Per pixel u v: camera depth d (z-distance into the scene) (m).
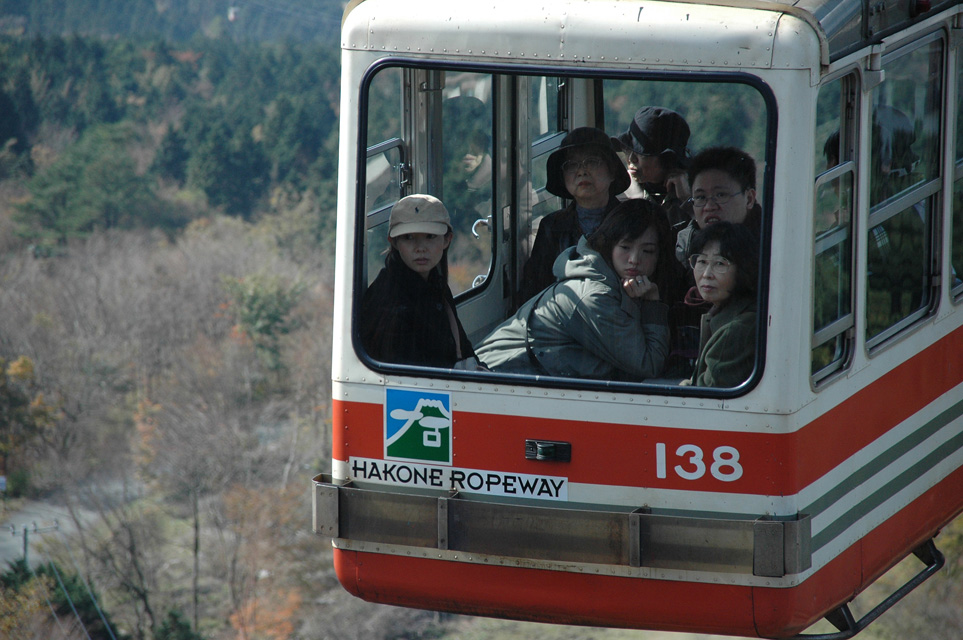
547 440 15.77
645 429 15.35
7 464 196.12
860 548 16.84
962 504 20.00
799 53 14.22
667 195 16.17
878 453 17.03
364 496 16.72
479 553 16.20
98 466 196.12
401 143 17.53
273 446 198.75
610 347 16.02
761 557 14.91
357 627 155.75
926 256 18.06
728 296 15.16
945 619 132.00
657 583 15.68
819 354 15.52
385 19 15.87
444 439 16.30
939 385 18.59
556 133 18.39
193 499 177.00
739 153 14.79
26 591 156.50
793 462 14.97
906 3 16.52
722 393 15.01
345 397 16.78
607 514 15.53
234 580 164.25
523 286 19.03
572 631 145.50
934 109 17.83
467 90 18.45
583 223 17.62
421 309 16.75
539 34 15.09
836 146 15.51
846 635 16.38
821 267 15.35
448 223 16.86
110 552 170.25
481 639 149.38
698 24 14.58
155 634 155.62
